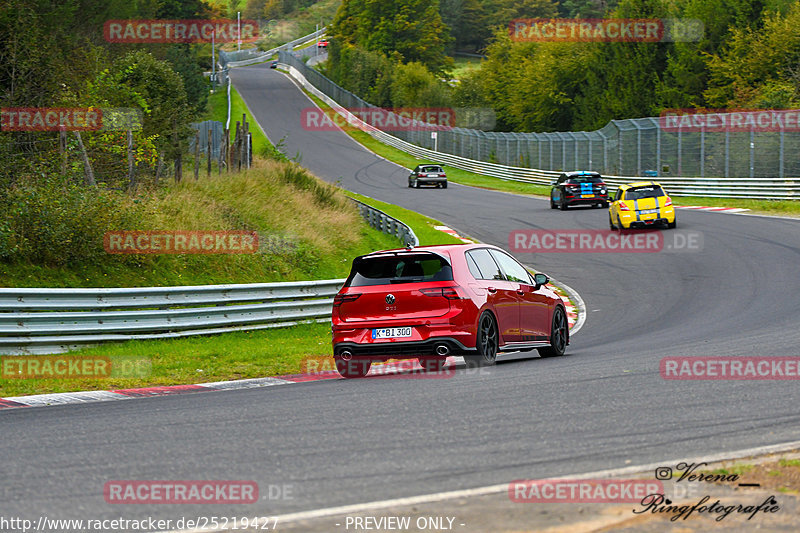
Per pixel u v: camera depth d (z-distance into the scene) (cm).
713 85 19175
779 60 17588
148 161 8144
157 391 3447
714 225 10081
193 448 2208
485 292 3644
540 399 2719
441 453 2053
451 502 1652
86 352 4491
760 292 6306
